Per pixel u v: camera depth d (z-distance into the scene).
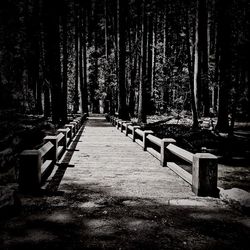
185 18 22.80
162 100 37.19
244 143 15.41
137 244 3.93
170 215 5.00
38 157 6.15
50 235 4.16
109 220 4.75
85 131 21.39
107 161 9.91
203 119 27.06
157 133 19.83
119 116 29.11
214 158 6.04
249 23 16.00
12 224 4.49
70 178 7.50
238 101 19.56
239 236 4.22
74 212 5.08
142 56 26.81
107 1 46.69
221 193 5.85
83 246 3.86
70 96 53.22
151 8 36.09
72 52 53.56
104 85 44.09
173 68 29.16
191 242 4.01
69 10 42.66
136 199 5.86
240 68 17.50
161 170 8.58
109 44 50.50
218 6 19.09
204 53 30.11
